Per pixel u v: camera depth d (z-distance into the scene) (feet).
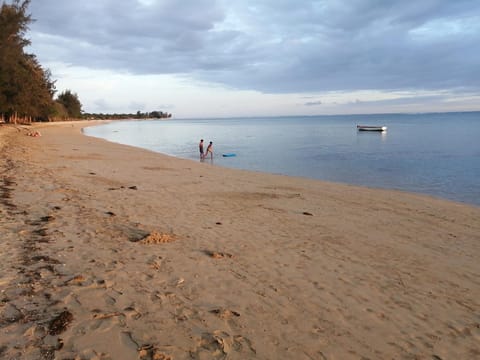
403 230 32.60
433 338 15.14
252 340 13.78
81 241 22.84
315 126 397.19
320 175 76.43
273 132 264.31
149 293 16.70
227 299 16.92
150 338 13.19
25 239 22.30
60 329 13.14
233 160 100.73
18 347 12.00
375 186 64.85
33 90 179.83
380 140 173.47
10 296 15.24
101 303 15.33
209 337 13.64
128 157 84.94
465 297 19.38
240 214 34.40
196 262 21.03
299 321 15.53
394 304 17.92
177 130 301.84
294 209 38.34
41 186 39.70
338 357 13.25
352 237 29.01
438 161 97.04
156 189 44.52
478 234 32.81
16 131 144.25
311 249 25.22
